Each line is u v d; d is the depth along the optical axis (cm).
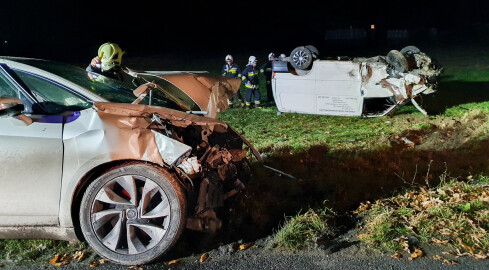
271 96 1464
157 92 534
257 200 532
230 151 462
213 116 562
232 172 465
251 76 1373
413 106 1220
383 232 430
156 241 401
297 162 688
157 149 396
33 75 439
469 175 598
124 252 404
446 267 376
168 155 395
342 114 1119
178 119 409
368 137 884
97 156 400
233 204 514
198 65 2936
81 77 496
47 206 407
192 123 412
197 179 429
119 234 403
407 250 405
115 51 587
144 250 401
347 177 604
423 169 628
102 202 410
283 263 399
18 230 413
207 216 426
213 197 429
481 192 521
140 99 454
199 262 409
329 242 431
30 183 404
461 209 472
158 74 577
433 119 1047
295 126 1067
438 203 486
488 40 3819
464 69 2083
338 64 1096
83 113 414
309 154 736
